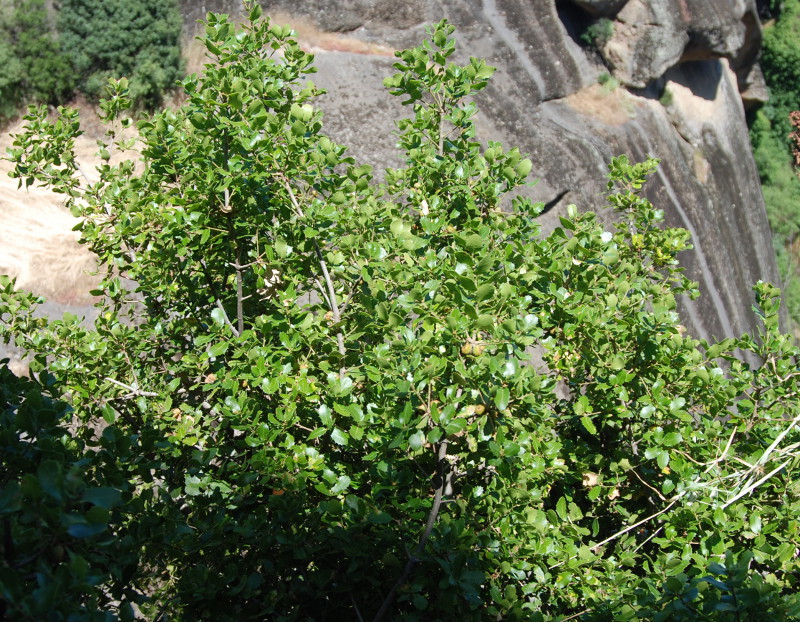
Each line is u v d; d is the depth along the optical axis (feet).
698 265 39.42
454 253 9.34
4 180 27.76
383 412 8.91
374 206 11.98
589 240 11.76
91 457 7.38
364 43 32.24
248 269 13.57
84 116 31.81
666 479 10.45
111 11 31.48
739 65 52.16
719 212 42.93
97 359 12.78
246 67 12.53
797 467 11.67
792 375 12.78
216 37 12.48
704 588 7.04
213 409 10.87
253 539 9.21
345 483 9.12
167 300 13.65
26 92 31.50
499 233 12.16
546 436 10.80
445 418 7.59
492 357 7.79
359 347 10.82
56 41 31.68
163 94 32.58
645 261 16.44
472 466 9.80
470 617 8.55
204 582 8.66
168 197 12.87
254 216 12.23
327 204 11.00
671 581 6.98
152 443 9.23
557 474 11.02
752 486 10.20
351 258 11.35
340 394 9.30
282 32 12.98
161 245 13.05
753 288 13.73
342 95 29.89
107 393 12.83
